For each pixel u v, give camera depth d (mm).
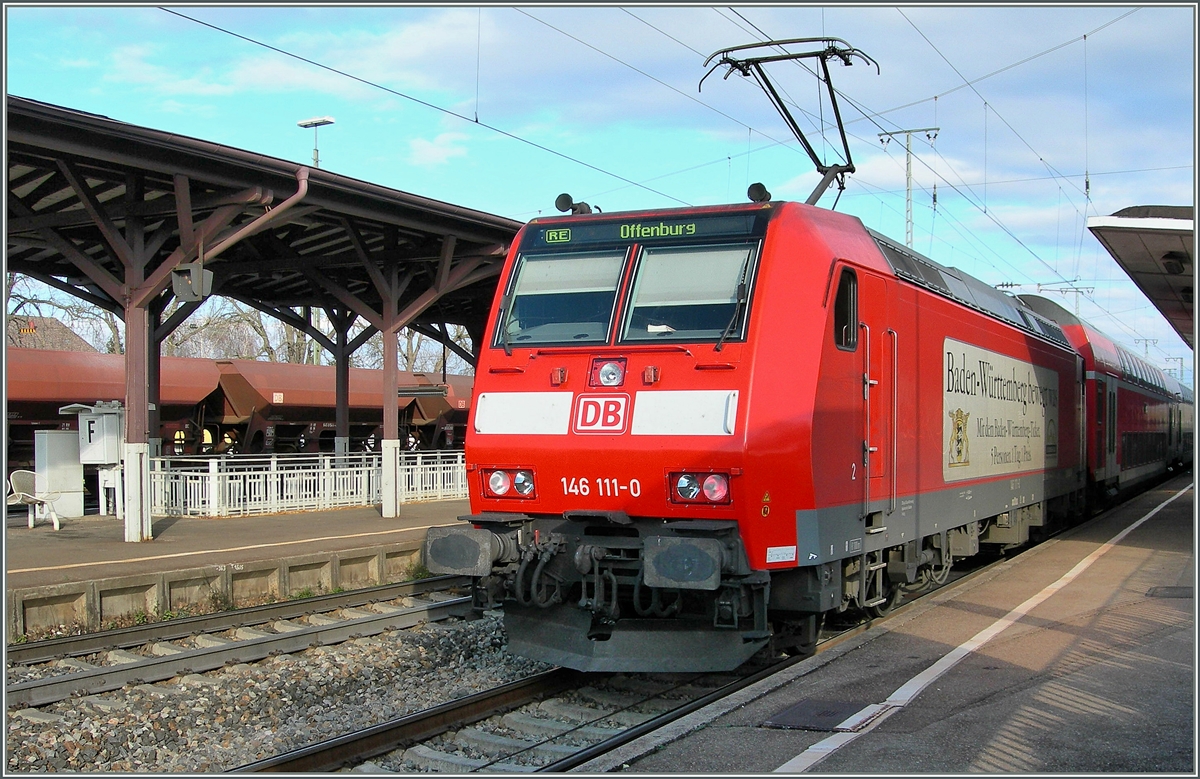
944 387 11094
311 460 24391
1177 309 21844
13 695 8094
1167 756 5770
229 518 18156
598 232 8797
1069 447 18031
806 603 8211
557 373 8320
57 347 42781
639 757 5941
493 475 8469
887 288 9461
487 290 23391
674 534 7680
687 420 7707
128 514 14508
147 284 14586
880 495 9250
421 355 68875
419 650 10258
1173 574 12047
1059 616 9602
